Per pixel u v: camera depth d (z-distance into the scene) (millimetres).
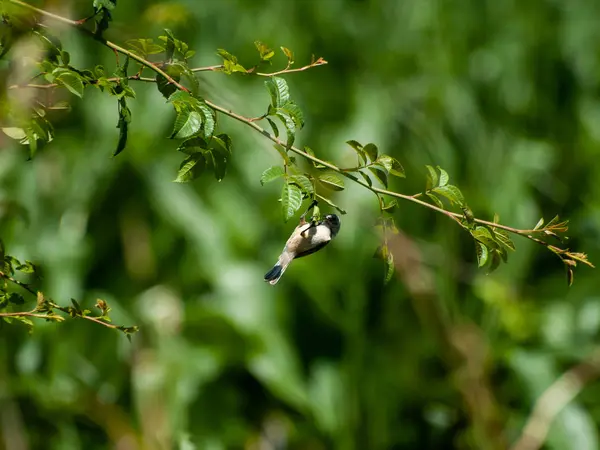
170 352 7691
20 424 7508
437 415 8383
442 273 8406
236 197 8055
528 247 8852
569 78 9570
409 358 8336
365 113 8430
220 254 7871
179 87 3135
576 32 9633
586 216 9156
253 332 7742
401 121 8648
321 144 8266
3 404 7434
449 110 8844
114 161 7750
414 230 8453
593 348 8594
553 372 8430
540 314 8703
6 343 7371
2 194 7074
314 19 8680
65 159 7664
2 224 6965
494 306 8562
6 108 3199
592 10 9734
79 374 7566
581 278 8977
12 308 3648
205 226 7887
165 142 7980
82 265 7598
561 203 9297
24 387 7383
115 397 7691
